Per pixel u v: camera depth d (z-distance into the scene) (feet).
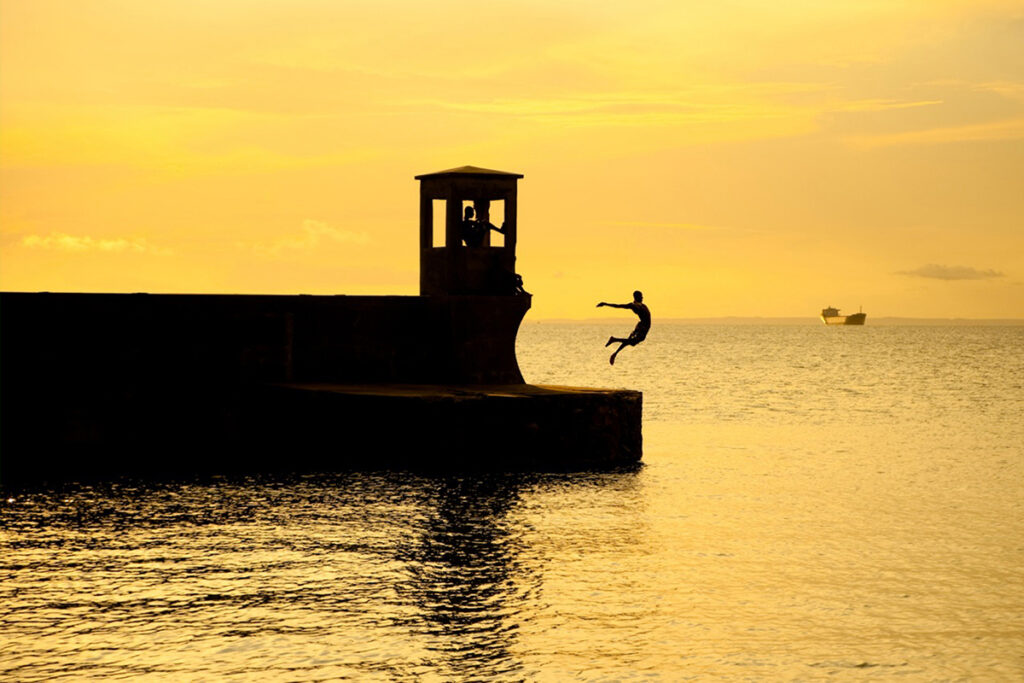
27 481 118.62
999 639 69.77
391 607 74.90
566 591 79.51
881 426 206.80
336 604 75.41
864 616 74.43
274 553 88.79
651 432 193.16
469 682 61.87
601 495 116.67
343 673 62.75
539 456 131.03
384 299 141.59
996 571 86.74
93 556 87.25
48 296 126.11
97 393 127.95
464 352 141.18
